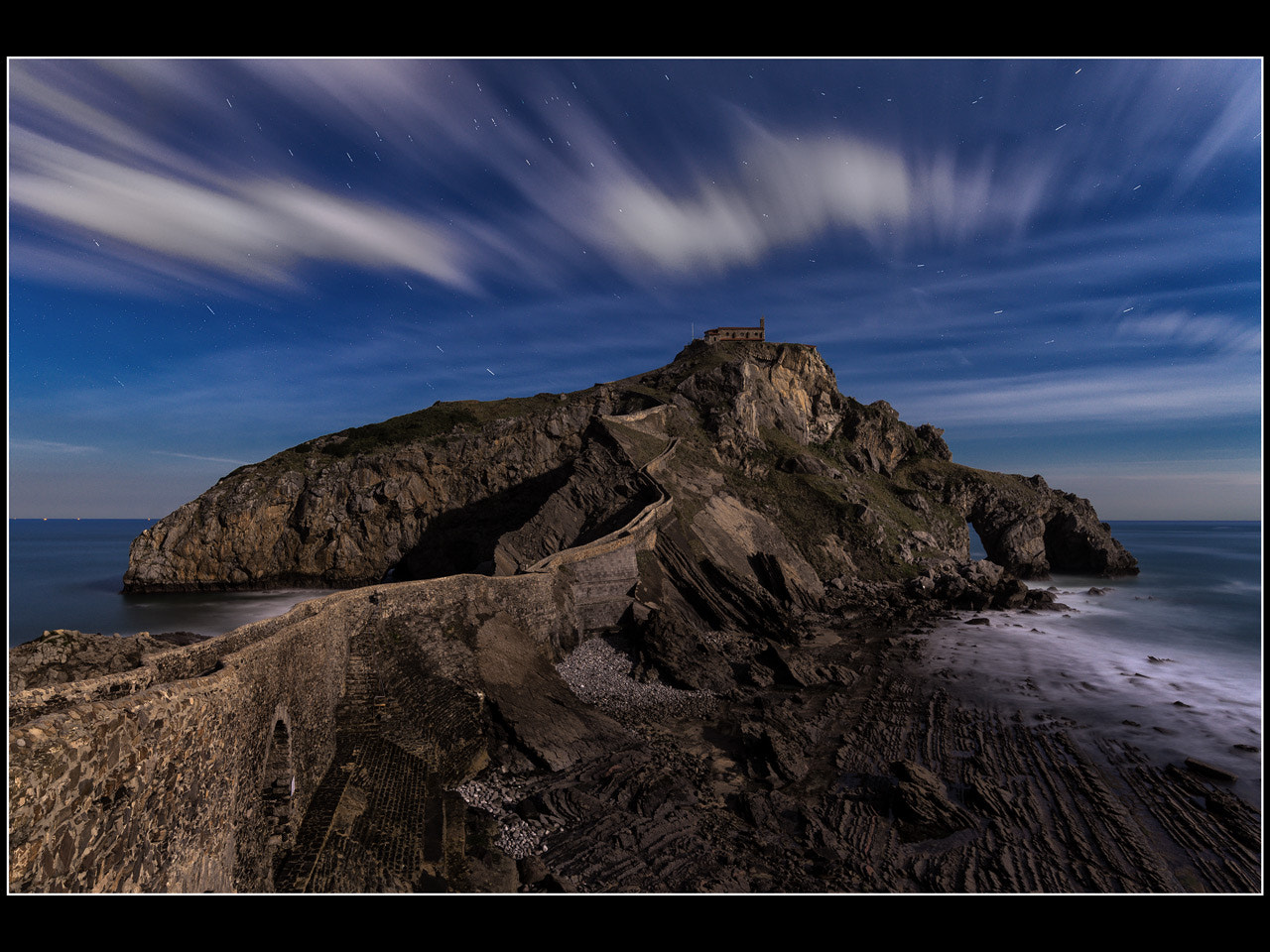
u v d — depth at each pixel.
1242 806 25.75
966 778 28.00
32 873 8.90
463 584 36.38
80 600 73.88
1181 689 41.34
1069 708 37.62
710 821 24.12
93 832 10.31
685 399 98.00
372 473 83.75
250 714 16.52
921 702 38.62
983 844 22.89
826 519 85.06
